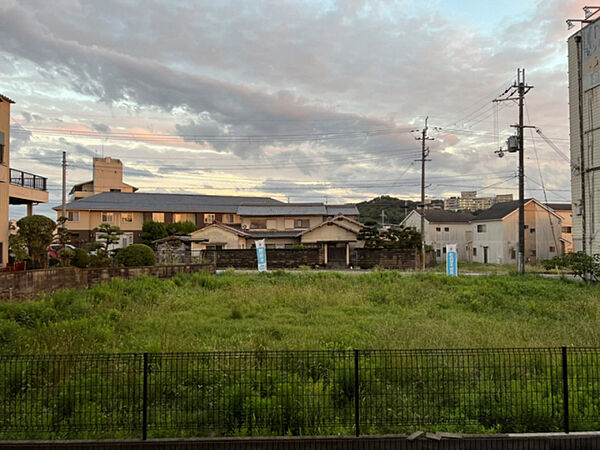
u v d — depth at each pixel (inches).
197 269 783.1
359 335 348.8
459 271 1032.8
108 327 359.9
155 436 189.6
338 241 1240.8
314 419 200.8
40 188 724.0
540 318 453.4
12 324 338.3
